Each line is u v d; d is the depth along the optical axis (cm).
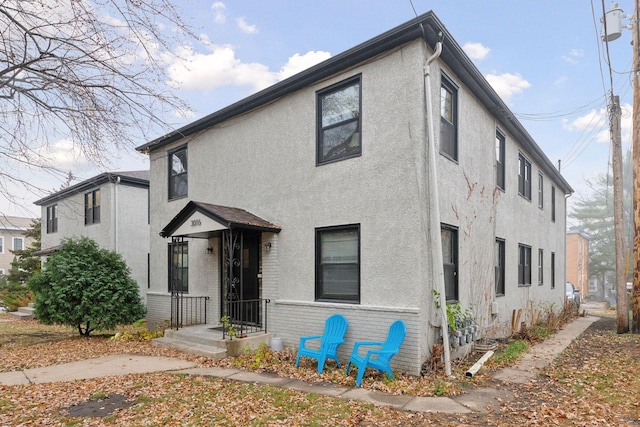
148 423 462
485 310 930
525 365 745
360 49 748
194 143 1144
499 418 482
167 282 1226
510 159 1170
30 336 1260
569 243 3691
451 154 830
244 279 989
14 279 2381
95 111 546
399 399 547
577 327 1292
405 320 677
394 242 707
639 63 1129
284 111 910
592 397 559
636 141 1130
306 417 478
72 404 529
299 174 867
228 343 812
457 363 723
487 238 973
